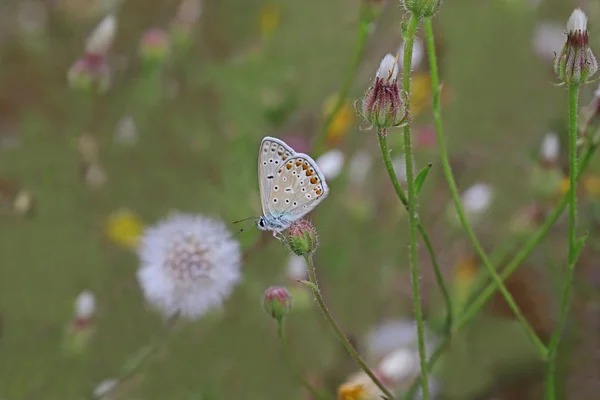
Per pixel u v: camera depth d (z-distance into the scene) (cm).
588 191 46
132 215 48
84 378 44
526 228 42
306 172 37
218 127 51
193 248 39
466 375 44
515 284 46
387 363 39
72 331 42
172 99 52
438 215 48
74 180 48
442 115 52
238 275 39
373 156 49
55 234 47
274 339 45
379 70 34
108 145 50
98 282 46
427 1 34
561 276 46
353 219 47
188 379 44
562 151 48
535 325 45
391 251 47
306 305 43
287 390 44
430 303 46
